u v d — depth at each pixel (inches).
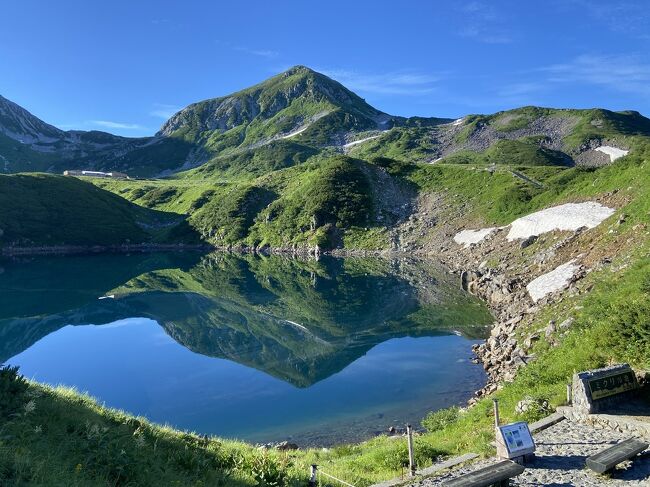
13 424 386.0
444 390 1245.1
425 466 529.0
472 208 4606.3
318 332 1953.7
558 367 737.0
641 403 557.0
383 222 5073.8
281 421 1109.7
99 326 2126.0
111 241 6412.4
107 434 426.3
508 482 422.6
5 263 4744.1
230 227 6077.8
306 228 5324.8
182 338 1908.2
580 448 484.4
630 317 681.0
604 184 2706.7
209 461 492.1
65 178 7534.5
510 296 2049.7
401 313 2197.3
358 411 1147.9
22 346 1817.2
